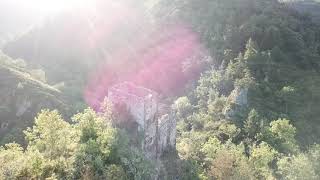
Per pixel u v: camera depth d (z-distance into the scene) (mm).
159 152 91938
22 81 167125
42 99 159750
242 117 129250
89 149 68750
